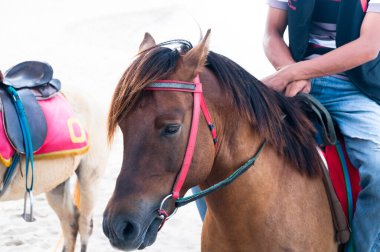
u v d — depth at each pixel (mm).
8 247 3648
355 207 1859
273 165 1729
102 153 3518
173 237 3867
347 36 1938
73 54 12086
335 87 1994
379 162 1787
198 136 1518
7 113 2906
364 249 1828
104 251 3672
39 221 4094
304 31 2047
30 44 13344
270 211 1705
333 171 1864
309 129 1848
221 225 1743
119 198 1466
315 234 1774
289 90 1928
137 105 1475
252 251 1748
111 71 10367
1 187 2941
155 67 1467
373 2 1837
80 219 3523
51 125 3090
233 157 1654
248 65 11133
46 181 3143
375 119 1880
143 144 1469
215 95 1592
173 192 1502
